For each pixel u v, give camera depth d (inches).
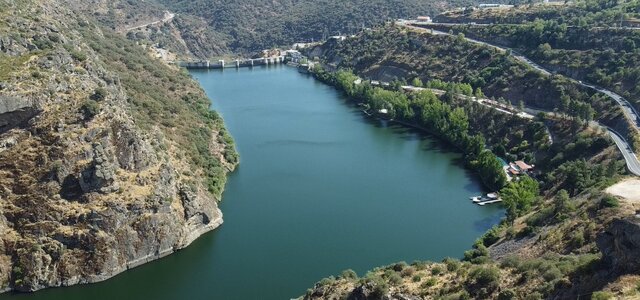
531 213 5073.8
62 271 4493.1
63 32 6166.3
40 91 4709.6
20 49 5064.0
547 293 2861.7
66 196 4618.6
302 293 4357.8
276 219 5634.8
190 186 5423.2
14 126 4643.2
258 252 4990.2
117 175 4849.9
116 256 4667.8
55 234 4517.7
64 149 4618.6
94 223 4594.0
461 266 3523.6
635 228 2662.4
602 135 6200.8
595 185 4788.4
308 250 5004.9
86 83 5206.7
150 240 4847.4
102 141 4788.4
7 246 4448.8
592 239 3489.2
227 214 5753.0
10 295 4375.0
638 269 2596.0
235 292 4399.6
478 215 5718.5
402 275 3622.0
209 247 5093.5
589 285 2726.4
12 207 4512.8
